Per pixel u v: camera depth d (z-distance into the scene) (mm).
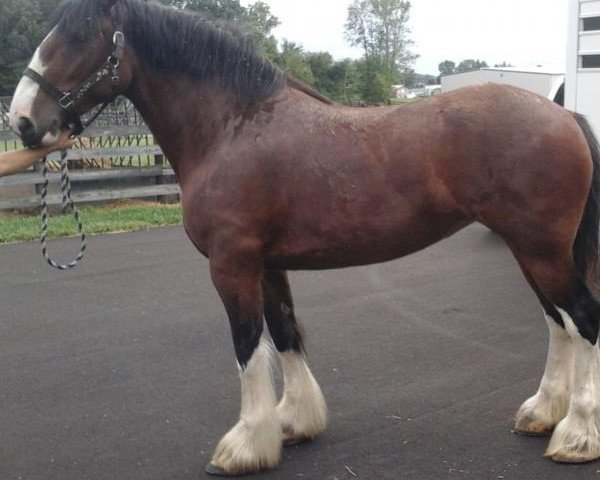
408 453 3461
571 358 3484
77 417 3996
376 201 3098
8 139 10586
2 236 8922
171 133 3389
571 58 5664
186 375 4590
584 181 3059
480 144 3018
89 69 3252
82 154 10852
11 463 3484
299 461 3436
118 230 9641
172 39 3303
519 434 3584
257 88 3266
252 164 3148
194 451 3580
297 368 3639
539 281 3150
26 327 5641
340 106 3322
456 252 8102
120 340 5289
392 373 4520
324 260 3275
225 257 3217
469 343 5047
